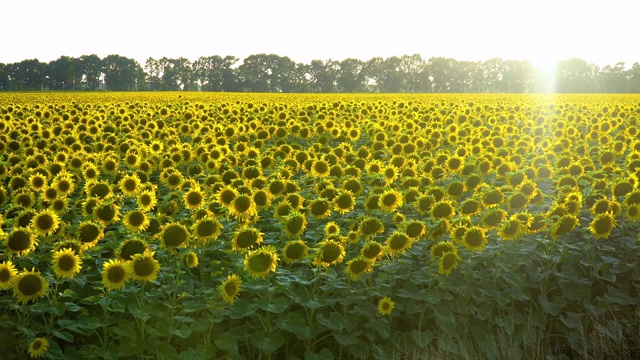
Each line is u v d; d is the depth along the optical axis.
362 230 7.42
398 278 7.32
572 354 7.20
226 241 7.71
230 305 6.32
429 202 8.62
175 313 6.34
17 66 172.62
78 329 5.70
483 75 172.12
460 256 7.76
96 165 11.70
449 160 11.80
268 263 6.30
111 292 6.14
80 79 176.62
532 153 14.12
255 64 176.50
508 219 8.18
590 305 7.37
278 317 6.33
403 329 7.11
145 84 178.12
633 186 9.72
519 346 6.97
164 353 5.78
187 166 13.16
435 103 33.00
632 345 7.09
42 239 7.17
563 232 7.84
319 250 6.62
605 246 8.00
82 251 6.59
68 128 17.36
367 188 10.48
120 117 20.84
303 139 17.84
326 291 6.66
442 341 6.62
